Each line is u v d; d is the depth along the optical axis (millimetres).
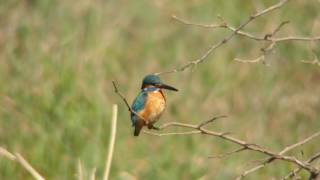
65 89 13734
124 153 12680
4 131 13078
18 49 15375
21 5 16531
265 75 14516
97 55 14773
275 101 14133
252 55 15016
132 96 14336
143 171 12453
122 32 16125
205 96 14281
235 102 14180
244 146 8062
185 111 13883
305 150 13234
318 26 14500
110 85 14594
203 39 15875
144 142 13000
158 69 15305
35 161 12422
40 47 15070
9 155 8453
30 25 16047
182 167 12547
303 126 13766
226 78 14570
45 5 16469
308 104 14070
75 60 14461
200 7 16547
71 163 12375
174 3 16828
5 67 14562
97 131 12852
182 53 15562
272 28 15227
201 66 14906
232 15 15953
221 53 15195
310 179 8297
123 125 13375
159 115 8891
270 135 13633
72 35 15273
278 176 12352
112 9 16547
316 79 14500
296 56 14672
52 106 13359
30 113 13281
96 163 12297
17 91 13836
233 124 13734
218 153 12992
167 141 13008
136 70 15219
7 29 16000
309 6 15336
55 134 12852
